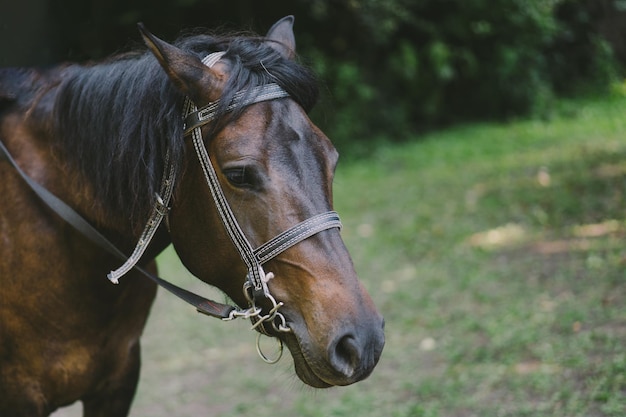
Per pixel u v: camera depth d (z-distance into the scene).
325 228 2.15
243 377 5.22
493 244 7.22
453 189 9.79
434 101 15.08
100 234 2.54
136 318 2.87
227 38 2.48
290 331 2.17
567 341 4.69
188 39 2.48
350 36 14.51
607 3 17.23
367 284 6.68
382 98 14.62
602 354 4.39
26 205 2.67
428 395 4.45
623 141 11.05
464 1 14.94
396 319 5.78
